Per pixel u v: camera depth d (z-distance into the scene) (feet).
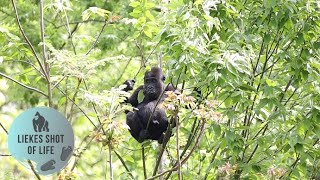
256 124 45.32
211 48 39.75
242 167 41.55
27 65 66.80
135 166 59.16
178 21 39.01
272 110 45.24
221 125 41.04
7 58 40.52
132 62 76.38
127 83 44.37
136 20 43.83
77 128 69.31
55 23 75.82
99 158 65.67
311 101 41.91
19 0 73.20
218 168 40.60
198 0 37.99
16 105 79.71
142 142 44.60
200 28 37.37
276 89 41.11
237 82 38.63
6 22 74.90
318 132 41.91
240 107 42.01
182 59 37.04
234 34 41.29
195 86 39.19
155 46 44.75
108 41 71.92
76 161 37.70
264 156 42.96
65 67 37.35
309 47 42.65
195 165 49.62
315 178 46.01
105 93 36.37
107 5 73.77
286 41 41.91
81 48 73.46
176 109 34.32
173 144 46.62
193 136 41.29
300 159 41.42
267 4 40.50
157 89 44.68
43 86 72.90
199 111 34.50
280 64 45.32
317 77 41.65
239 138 41.14
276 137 41.65
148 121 42.29
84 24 79.46
